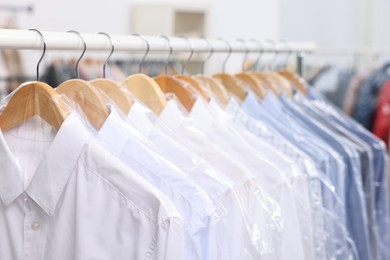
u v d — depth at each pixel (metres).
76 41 0.95
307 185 1.17
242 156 1.11
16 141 0.95
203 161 0.97
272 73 1.49
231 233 0.95
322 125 1.42
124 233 0.84
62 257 0.90
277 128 1.30
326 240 1.24
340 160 1.29
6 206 0.92
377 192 1.52
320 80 3.02
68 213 0.89
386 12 4.43
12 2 2.74
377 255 1.47
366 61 3.58
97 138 0.91
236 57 3.11
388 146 2.56
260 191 1.02
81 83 0.96
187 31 3.28
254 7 3.82
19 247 0.92
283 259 1.08
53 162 0.87
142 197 0.82
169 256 0.80
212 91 1.27
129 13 3.29
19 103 0.93
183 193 0.87
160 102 1.07
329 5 4.32
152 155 0.90
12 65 2.30
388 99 2.58
